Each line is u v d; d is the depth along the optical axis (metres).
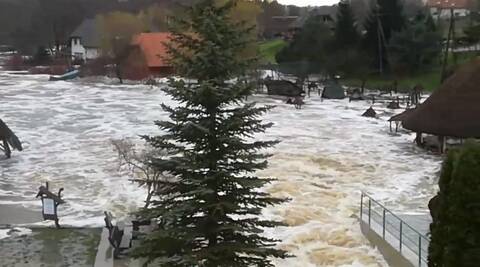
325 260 18.00
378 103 60.34
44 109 52.72
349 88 71.12
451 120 31.16
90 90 70.75
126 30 87.81
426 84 69.31
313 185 27.42
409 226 17.05
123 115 49.19
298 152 34.84
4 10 144.50
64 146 36.50
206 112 11.00
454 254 9.43
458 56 70.06
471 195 9.24
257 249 10.96
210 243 11.18
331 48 79.00
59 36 132.38
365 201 24.91
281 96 65.31
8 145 34.00
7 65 110.62
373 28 77.00
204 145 11.08
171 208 11.16
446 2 102.50
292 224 21.41
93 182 27.88
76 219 22.00
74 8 137.00
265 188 26.31
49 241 19.06
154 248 11.27
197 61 10.77
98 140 38.28
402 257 16.23
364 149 36.41
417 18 77.00
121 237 18.12
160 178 23.23
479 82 31.45
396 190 26.97
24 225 20.95
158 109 52.97
